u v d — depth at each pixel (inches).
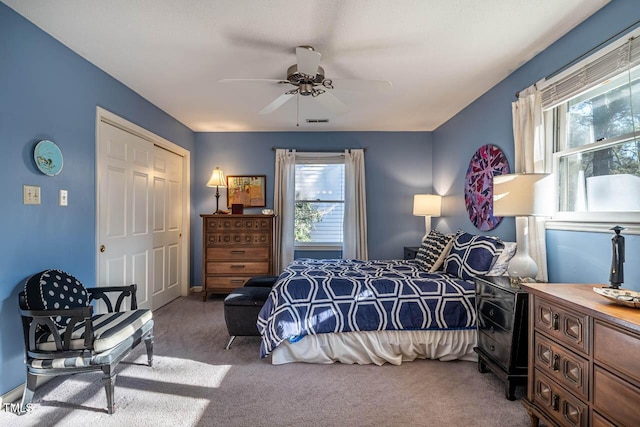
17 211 77.6
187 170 180.2
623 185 72.5
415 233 190.5
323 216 193.9
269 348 92.8
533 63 99.4
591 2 73.4
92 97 103.7
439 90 127.0
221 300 169.9
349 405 75.0
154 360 98.0
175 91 127.6
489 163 125.3
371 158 190.9
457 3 73.7
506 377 76.6
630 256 68.8
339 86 96.5
